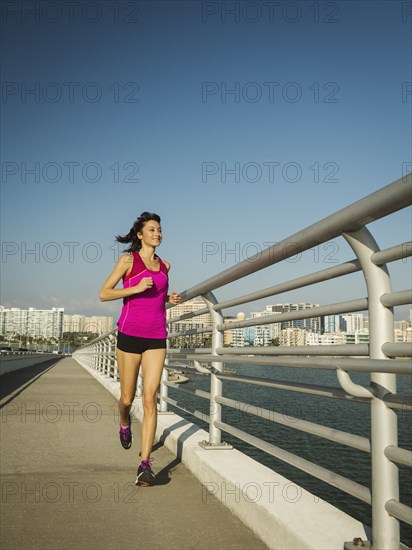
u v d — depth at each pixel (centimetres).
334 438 219
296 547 208
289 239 249
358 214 183
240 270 324
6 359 1847
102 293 350
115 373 1067
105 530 257
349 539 203
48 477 359
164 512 284
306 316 253
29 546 237
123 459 413
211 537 248
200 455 353
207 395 405
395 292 183
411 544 567
